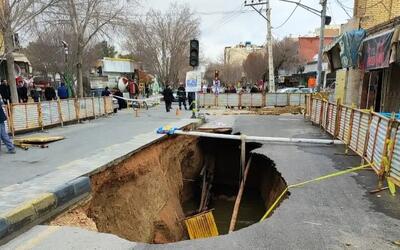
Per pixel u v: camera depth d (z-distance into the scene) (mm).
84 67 36625
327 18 20500
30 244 3969
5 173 6441
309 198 5594
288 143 10484
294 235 4262
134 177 8023
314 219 4750
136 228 7461
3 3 13938
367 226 4516
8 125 11070
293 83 51188
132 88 28688
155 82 41000
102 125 14586
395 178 5578
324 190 5984
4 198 4801
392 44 9242
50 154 8305
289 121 16688
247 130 13492
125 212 7281
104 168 6754
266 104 26719
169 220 9000
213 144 14766
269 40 26594
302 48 51969
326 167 7543
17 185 5473
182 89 24062
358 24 15086
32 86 27703
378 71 13523
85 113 16641
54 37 28281
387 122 5918
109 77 40688
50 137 10688
